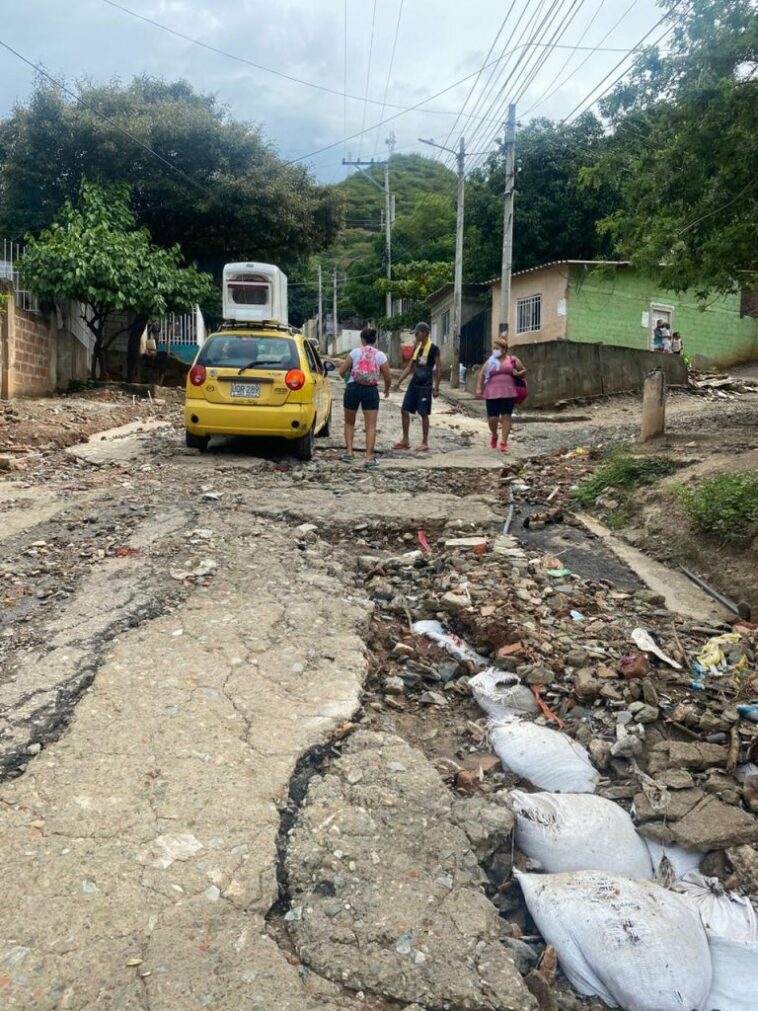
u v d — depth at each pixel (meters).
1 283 14.77
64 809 2.85
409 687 4.14
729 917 2.63
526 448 11.23
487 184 27.95
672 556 6.09
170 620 4.53
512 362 10.55
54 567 5.47
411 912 2.48
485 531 6.71
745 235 9.95
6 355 14.23
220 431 9.59
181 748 3.24
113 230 18.23
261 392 9.48
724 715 3.79
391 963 2.29
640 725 3.70
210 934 2.34
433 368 10.62
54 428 11.18
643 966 2.33
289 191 24.97
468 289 28.55
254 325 10.20
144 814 2.83
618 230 12.09
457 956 2.33
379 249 45.81
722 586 5.52
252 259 26.89
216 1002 2.12
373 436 9.65
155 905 2.42
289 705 3.63
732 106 8.48
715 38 8.43
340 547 6.29
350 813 2.91
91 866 2.57
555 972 2.42
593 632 4.70
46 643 4.19
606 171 10.85
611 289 22.55
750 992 2.41
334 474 8.92
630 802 3.24
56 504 7.20
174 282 18.25
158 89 24.23
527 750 3.43
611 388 18.14
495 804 3.00
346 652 4.19
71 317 18.30
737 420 13.17
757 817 3.10
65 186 21.48
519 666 4.22
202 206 23.25
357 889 2.57
